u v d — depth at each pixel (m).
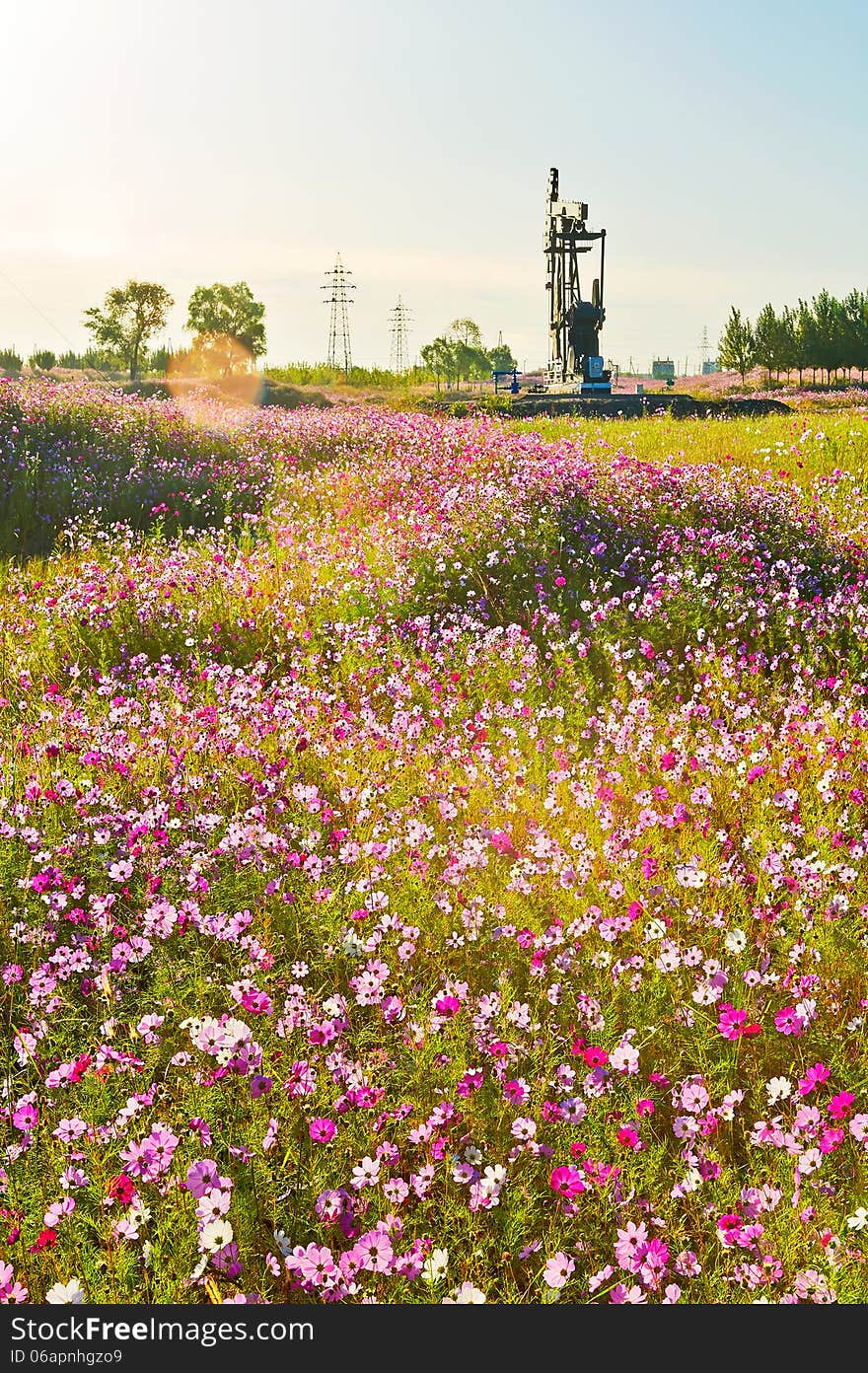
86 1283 3.24
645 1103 3.87
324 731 7.73
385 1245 3.16
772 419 24.39
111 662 9.88
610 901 5.53
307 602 10.99
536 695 8.95
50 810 6.27
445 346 95.19
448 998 4.31
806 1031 4.46
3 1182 3.50
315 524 14.51
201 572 11.63
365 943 4.95
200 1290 3.30
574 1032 4.42
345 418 23.55
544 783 7.12
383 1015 4.47
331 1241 3.53
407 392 58.66
